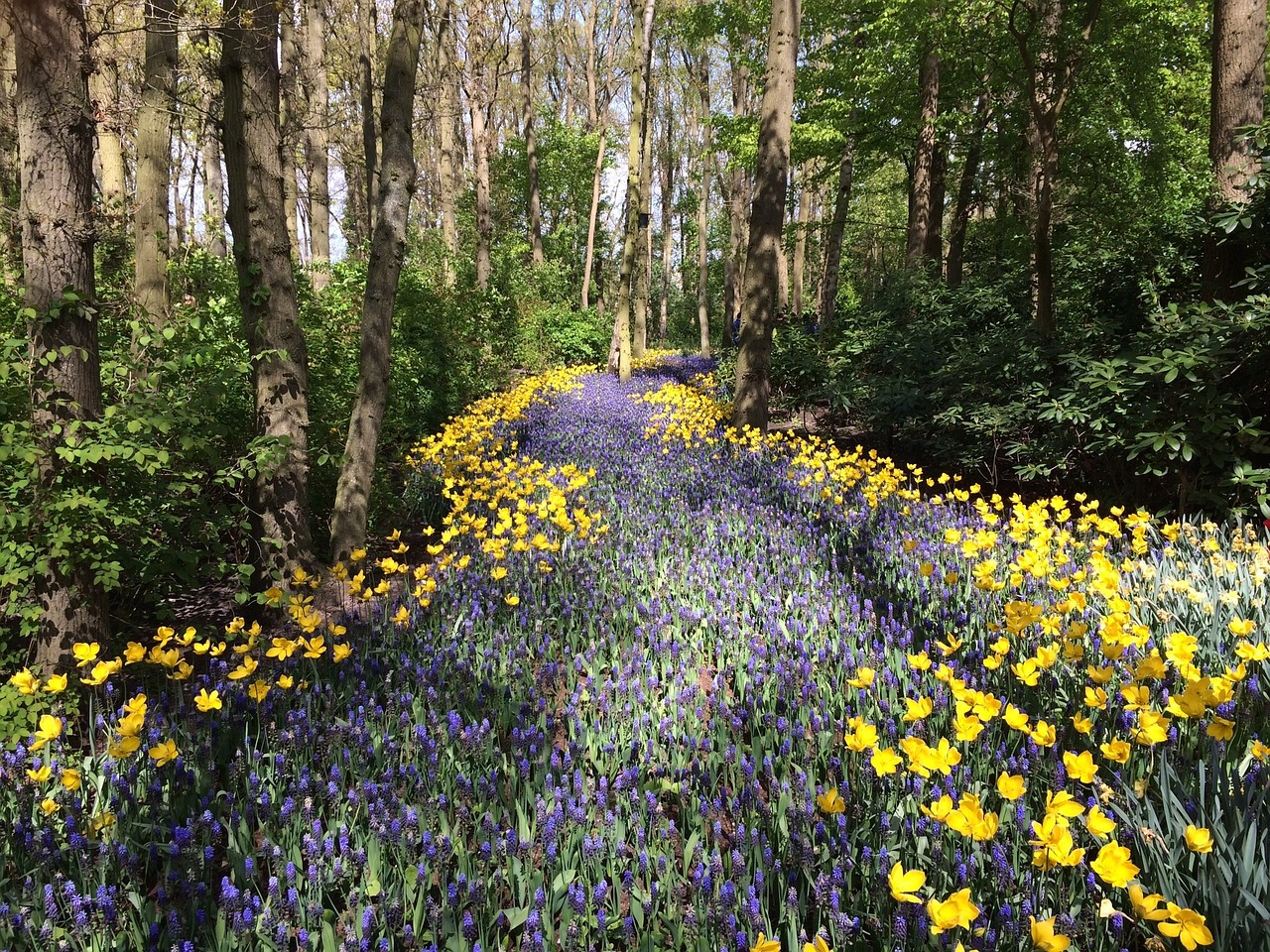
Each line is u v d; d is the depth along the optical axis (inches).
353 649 148.6
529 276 962.1
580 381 656.4
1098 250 348.2
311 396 257.4
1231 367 220.5
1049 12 356.5
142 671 151.6
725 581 177.9
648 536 221.3
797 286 1050.7
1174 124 607.2
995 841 82.6
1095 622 140.2
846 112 663.8
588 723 118.3
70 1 138.6
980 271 500.1
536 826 91.0
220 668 139.9
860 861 83.2
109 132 349.4
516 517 202.1
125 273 303.1
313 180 622.5
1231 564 161.5
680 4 762.8
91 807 100.7
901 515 235.3
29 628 139.0
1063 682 118.5
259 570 216.7
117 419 142.9
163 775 105.7
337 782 100.0
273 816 95.3
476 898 81.7
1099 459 271.0
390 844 88.8
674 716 120.7
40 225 138.3
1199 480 227.3
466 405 503.2
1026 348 302.0
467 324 549.6
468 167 1250.6
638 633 149.9
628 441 372.8
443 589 180.7
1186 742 102.3
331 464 257.0
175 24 248.1
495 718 125.0
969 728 90.2
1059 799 72.6
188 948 70.4
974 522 228.5
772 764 104.7
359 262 474.6
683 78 1216.2
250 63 200.7
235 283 301.6
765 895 79.8
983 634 144.2
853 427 439.8
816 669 133.4
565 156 1363.2
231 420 209.9
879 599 169.0
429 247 763.4
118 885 86.4
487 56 799.1
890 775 94.4
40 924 79.0
